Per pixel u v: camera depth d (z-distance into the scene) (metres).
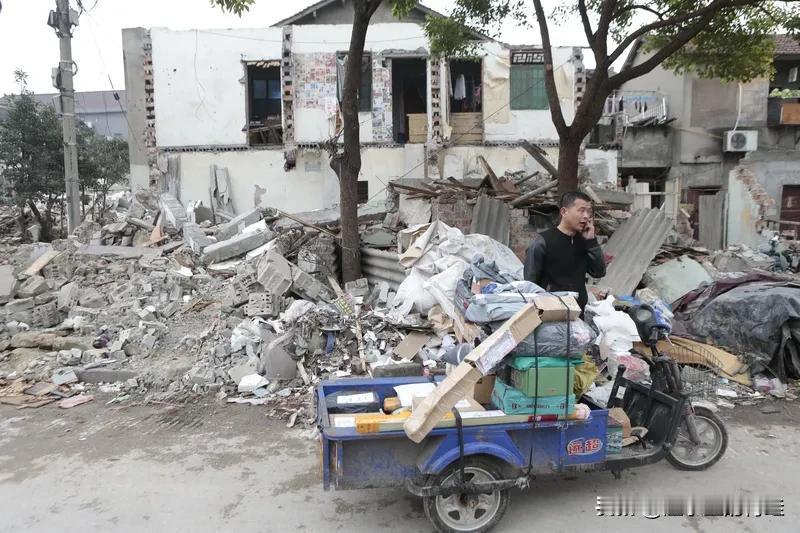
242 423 5.00
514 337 3.10
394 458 3.21
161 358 6.35
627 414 4.13
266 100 17.00
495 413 3.29
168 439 4.69
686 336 6.18
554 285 4.11
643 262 8.04
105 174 17.89
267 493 3.82
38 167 15.63
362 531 3.39
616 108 20.17
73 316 7.34
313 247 8.76
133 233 11.32
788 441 4.58
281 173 15.51
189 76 15.26
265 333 6.17
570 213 4.02
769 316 5.70
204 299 7.91
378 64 15.29
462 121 15.85
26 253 10.61
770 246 11.37
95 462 4.29
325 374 5.82
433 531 3.39
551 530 3.39
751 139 18.17
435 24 9.24
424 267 6.78
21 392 5.73
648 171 19.94
